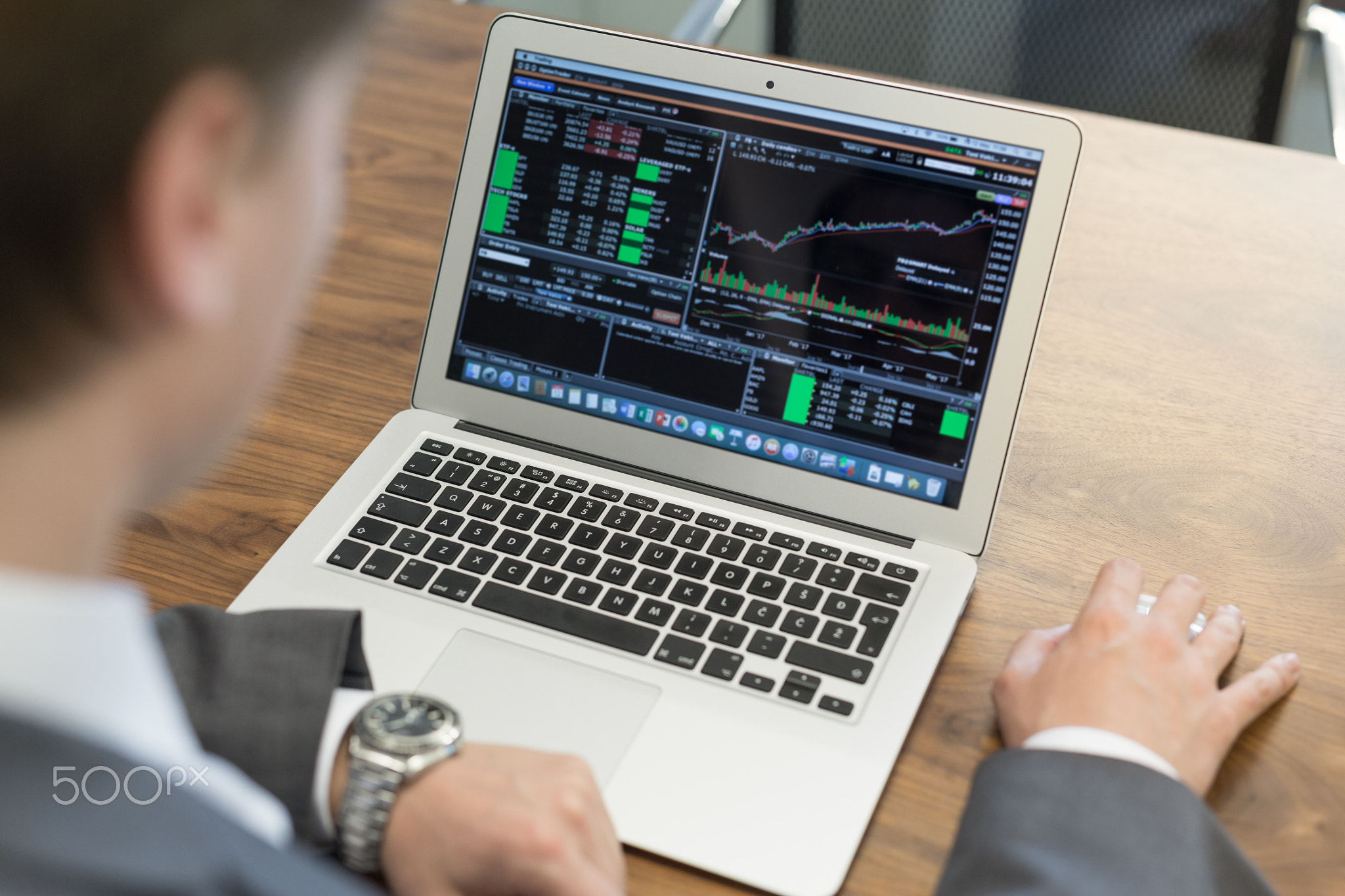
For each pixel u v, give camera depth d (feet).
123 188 1.05
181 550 2.74
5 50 1.00
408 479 2.86
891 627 2.48
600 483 2.86
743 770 2.22
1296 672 2.39
